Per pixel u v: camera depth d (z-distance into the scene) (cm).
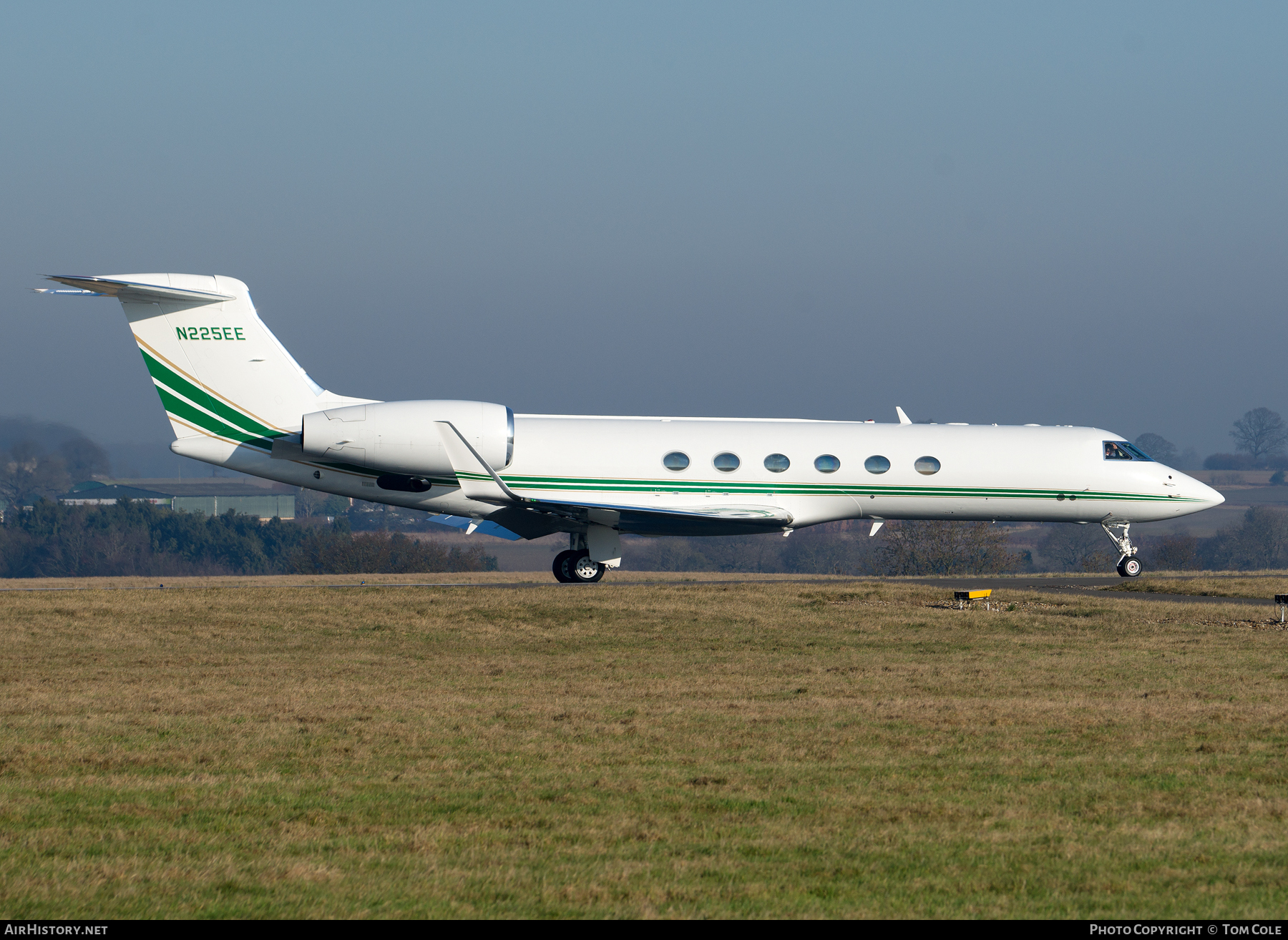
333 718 5184
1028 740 4575
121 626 8594
